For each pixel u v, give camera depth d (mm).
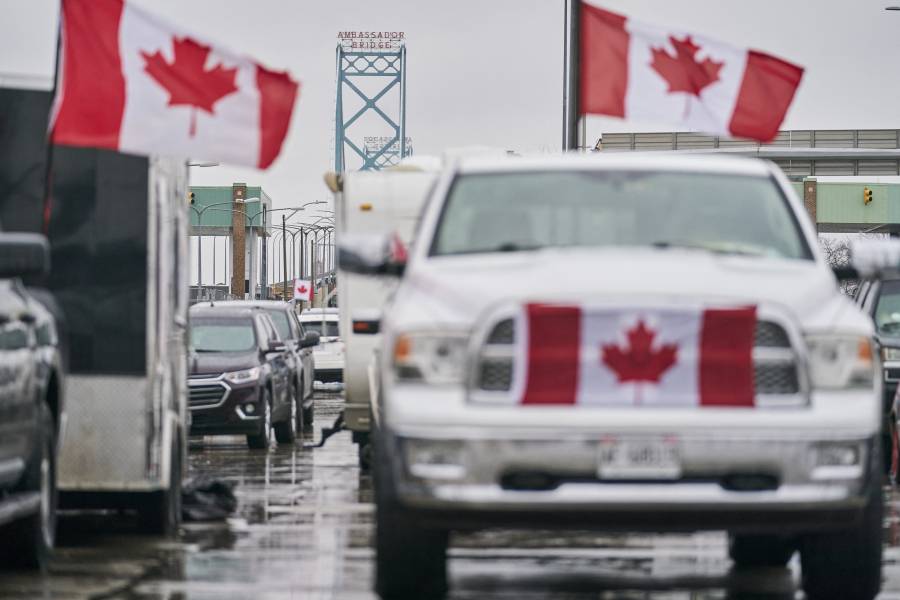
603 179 27844
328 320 124062
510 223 27047
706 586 28922
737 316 23469
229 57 36906
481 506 23250
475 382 23547
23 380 27984
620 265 24375
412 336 23906
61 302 34562
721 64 45031
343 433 83812
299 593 27750
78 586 28375
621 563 32219
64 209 34562
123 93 36000
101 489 34688
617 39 45375
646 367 23344
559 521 23422
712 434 23172
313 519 40750
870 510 24969
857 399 24031
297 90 37281
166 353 35750
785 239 27109
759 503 23344
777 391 23750
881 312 64375
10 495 28469
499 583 29047
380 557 25844
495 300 23781
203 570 30781
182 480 40500
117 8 36188
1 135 35062
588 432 23109
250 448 70750
